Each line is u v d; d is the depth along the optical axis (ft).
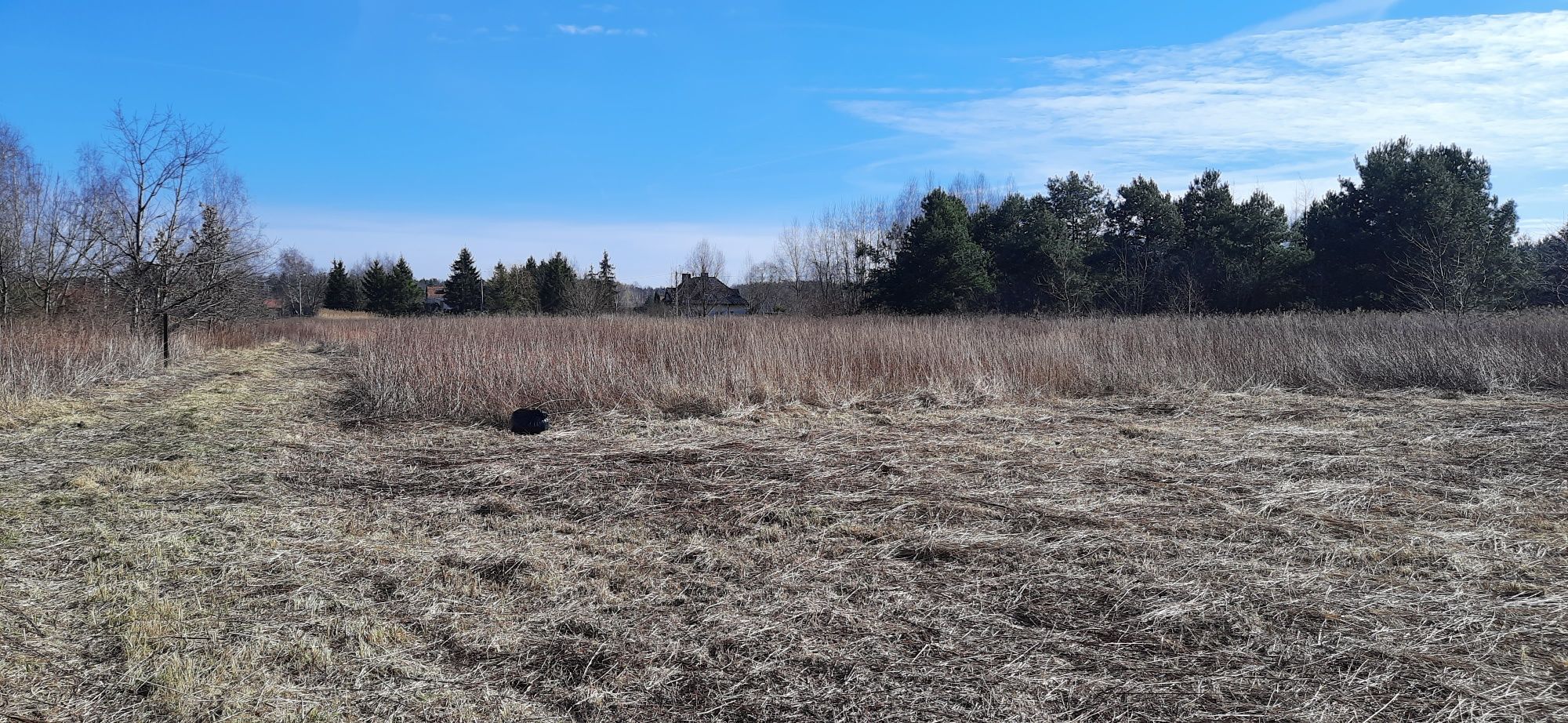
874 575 12.77
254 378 43.70
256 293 80.84
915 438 23.63
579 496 17.52
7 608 11.23
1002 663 9.90
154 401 32.65
